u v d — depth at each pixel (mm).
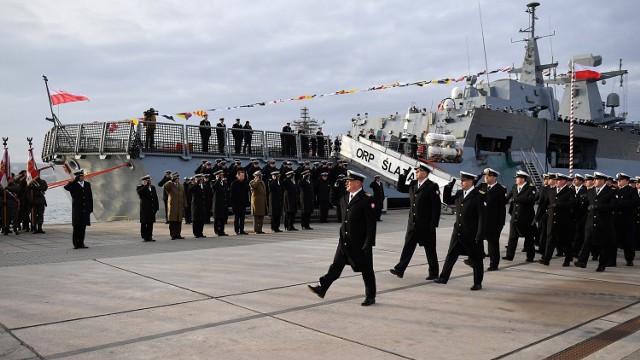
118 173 17781
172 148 18000
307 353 4570
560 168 29750
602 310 6281
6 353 4488
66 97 18359
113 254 10398
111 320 5547
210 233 15000
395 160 19781
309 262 9430
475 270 7500
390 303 6504
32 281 7562
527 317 5914
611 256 10008
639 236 11969
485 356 4566
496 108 26312
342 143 22156
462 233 7516
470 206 7531
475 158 24391
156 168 17375
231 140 19766
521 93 28781
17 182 15180
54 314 5758
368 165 20891
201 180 13969
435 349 4734
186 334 5082
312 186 17953
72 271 8398
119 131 17109
